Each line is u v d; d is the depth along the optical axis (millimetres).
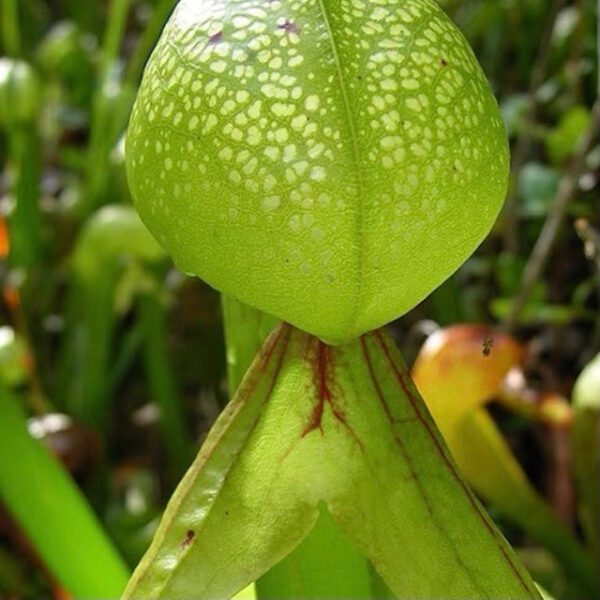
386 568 173
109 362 542
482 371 302
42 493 249
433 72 161
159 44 166
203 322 581
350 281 163
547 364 497
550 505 458
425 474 177
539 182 472
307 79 156
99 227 436
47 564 257
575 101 489
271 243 161
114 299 473
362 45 158
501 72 581
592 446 332
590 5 534
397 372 181
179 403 503
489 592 173
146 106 166
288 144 156
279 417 178
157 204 167
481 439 333
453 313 459
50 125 647
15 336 427
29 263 515
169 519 176
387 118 158
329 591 204
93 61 648
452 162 161
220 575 172
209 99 159
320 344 179
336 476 175
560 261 505
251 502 175
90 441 438
